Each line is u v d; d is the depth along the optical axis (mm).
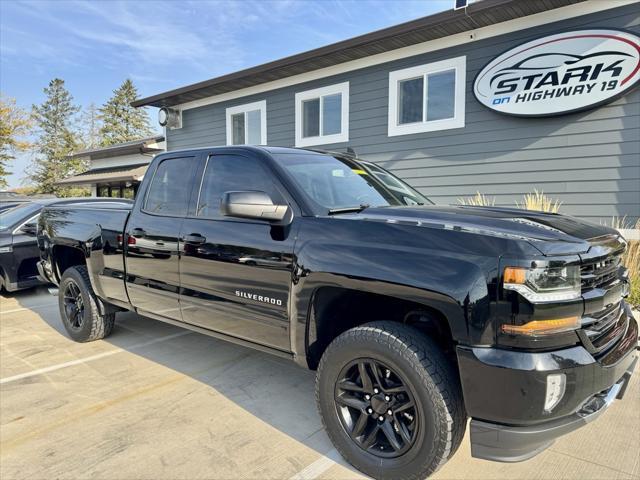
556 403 1974
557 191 7004
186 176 3582
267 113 10789
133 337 4867
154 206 3797
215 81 10711
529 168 7227
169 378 3750
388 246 2332
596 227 2562
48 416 3074
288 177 2959
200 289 3271
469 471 2469
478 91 7559
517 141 7305
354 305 2754
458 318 2059
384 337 2283
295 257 2650
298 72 9867
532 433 1991
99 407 3213
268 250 2797
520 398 1957
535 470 2479
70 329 4742
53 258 4926
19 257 6867
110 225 4145
